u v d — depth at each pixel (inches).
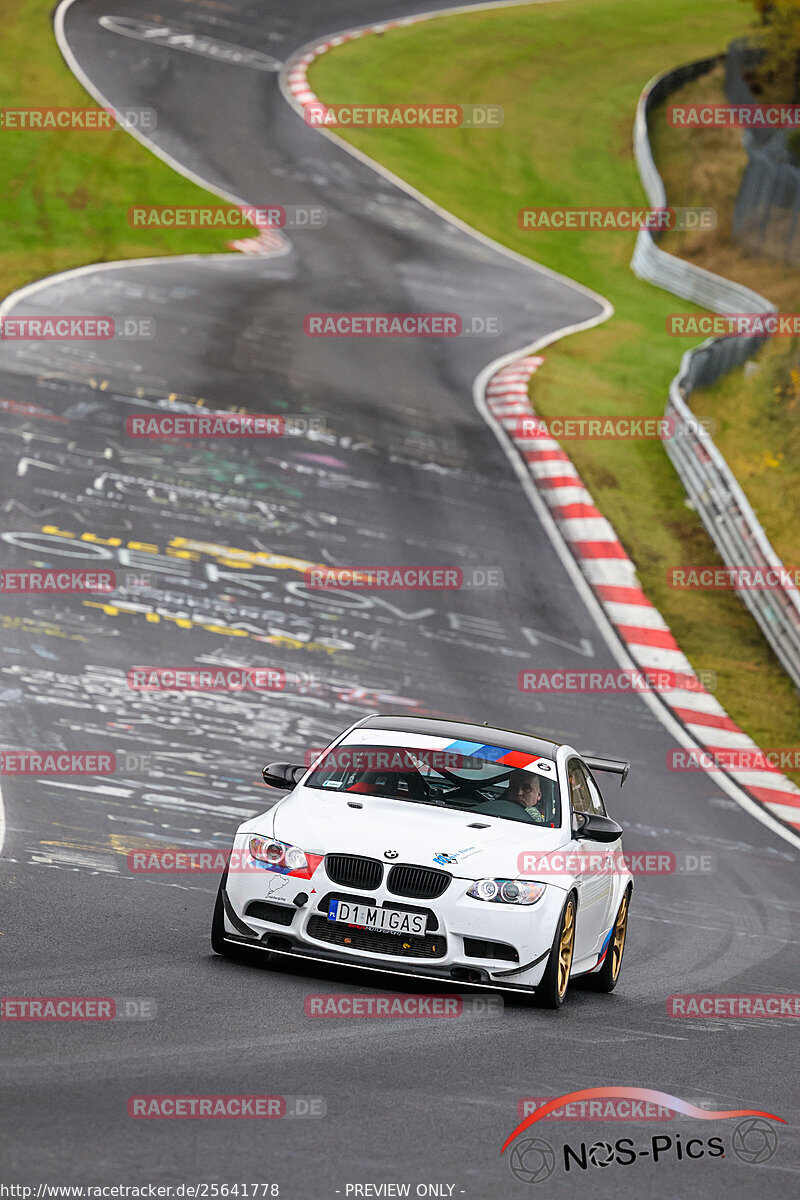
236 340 4099.4
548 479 3521.2
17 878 1283.2
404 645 2508.6
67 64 7027.6
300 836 1119.0
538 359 4658.0
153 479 2984.7
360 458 3400.6
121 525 2728.8
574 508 3358.8
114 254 4842.5
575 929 1178.0
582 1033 1055.0
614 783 2178.9
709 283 6087.6
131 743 1860.2
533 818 1206.9
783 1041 1145.4
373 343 4431.6
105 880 1342.3
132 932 1157.7
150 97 6948.8
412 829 1133.7
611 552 3171.8
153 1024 888.9
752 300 5733.3
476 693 2383.1
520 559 3034.0
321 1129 733.9
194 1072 801.6
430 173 7224.4
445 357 4478.3
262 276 4963.1
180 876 1413.6
